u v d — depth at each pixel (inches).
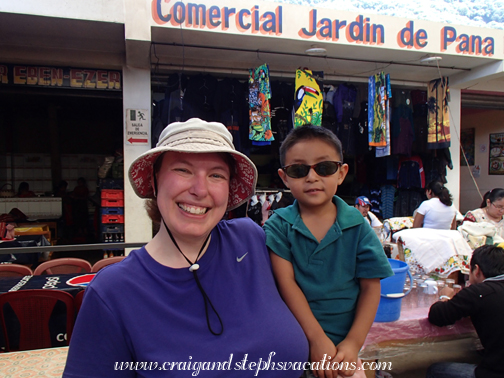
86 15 146.6
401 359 111.1
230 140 44.4
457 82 229.9
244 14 164.4
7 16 144.6
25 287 94.2
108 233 195.6
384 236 163.2
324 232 52.1
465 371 84.1
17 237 191.9
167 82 190.9
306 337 45.9
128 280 38.3
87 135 345.1
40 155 330.3
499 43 201.0
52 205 262.7
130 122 182.1
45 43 170.1
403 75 230.5
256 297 43.7
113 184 197.2
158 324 37.5
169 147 37.4
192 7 157.8
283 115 201.5
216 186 40.4
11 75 176.1
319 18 173.5
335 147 52.3
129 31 149.3
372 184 256.8
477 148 330.3
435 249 107.2
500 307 77.7
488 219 153.2
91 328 36.4
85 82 183.3
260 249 49.9
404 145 215.3
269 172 268.4
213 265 42.9
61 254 254.4
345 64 210.1
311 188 51.0
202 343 38.3
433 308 81.7
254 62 204.2
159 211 44.1
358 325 47.5
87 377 35.9
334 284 49.6
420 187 235.6
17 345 88.8
